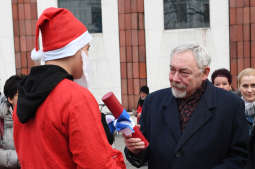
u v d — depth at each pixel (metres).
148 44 9.67
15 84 2.60
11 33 9.77
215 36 9.45
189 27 9.81
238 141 1.95
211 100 2.01
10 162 2.56
